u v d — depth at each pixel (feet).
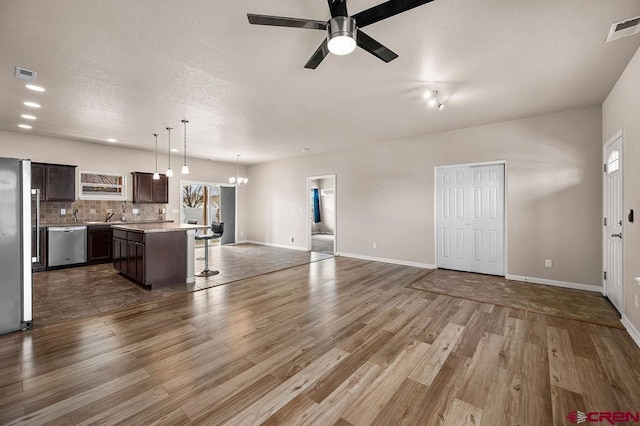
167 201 22.71
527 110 13.23
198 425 5.05
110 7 6.37
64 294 12.28
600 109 12.46
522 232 14.42
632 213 8.67
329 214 40.60
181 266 14.03
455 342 8.11
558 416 5.26
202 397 5.79
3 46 7.90
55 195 17.58
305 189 24.57
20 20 6.78
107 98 11.67
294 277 15.38
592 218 12.70
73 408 5.44
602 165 12.32
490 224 15.66
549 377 6.45
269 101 12.04
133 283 13.96
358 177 20.85
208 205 28.99
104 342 8.04
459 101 12.10
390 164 19.16
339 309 10.67
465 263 16.52
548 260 13.76
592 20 6.86
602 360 7.13
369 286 13.67
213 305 11.04
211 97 11.62
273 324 9.32
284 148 21.48
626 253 9.21
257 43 7.87
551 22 6.94
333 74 9.70
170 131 16.63
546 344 7.97
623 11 6.53
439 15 6.70
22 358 7.18
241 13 6.66
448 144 16.72
